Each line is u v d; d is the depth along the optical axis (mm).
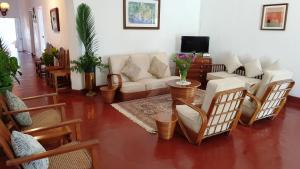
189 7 6254
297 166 2547
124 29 5340
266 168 2502
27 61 9266
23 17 11414
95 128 3396
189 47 5992
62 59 5660
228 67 5613
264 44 5199
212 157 2697
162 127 3010
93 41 4930
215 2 6062
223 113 2850
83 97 4832
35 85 5797
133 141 3035
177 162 2588
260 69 5004
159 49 6031
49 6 6594
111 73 4809
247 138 3176
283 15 4770
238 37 5707
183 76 4395
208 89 2662
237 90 2682
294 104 4672
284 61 4891
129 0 5234
